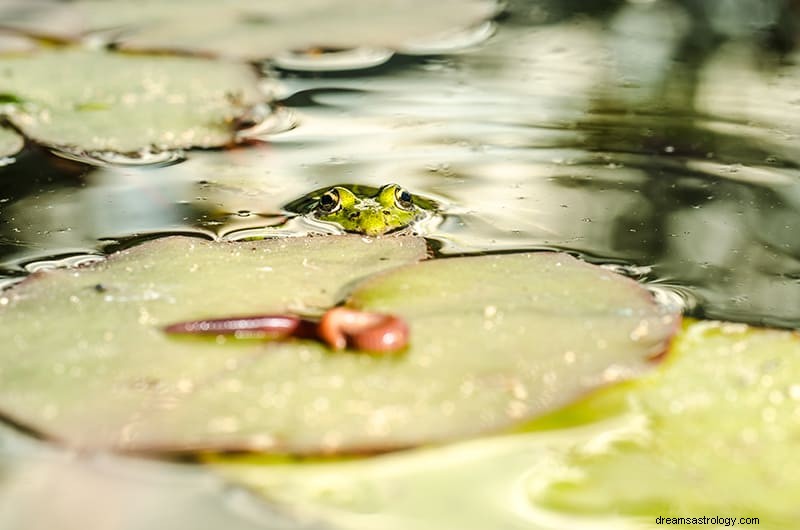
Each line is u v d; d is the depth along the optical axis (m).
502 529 0.63
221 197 0.76
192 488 0.64
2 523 0.63
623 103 0.83
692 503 0.63
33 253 0.72
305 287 0.69
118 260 0.69
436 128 0.81
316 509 0.63
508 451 0.64
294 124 0.82
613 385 0.66
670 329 0.67
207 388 0.65
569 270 0.69
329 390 0.65
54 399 0.65
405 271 0.69
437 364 0.66
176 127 0.79
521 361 0.66
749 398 0.65
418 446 0.64
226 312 0.67
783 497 0.64
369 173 0.78
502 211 0.75
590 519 0.63
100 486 0.64
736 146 0.79
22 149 0.78
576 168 0.78
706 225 0.74
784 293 0.71
